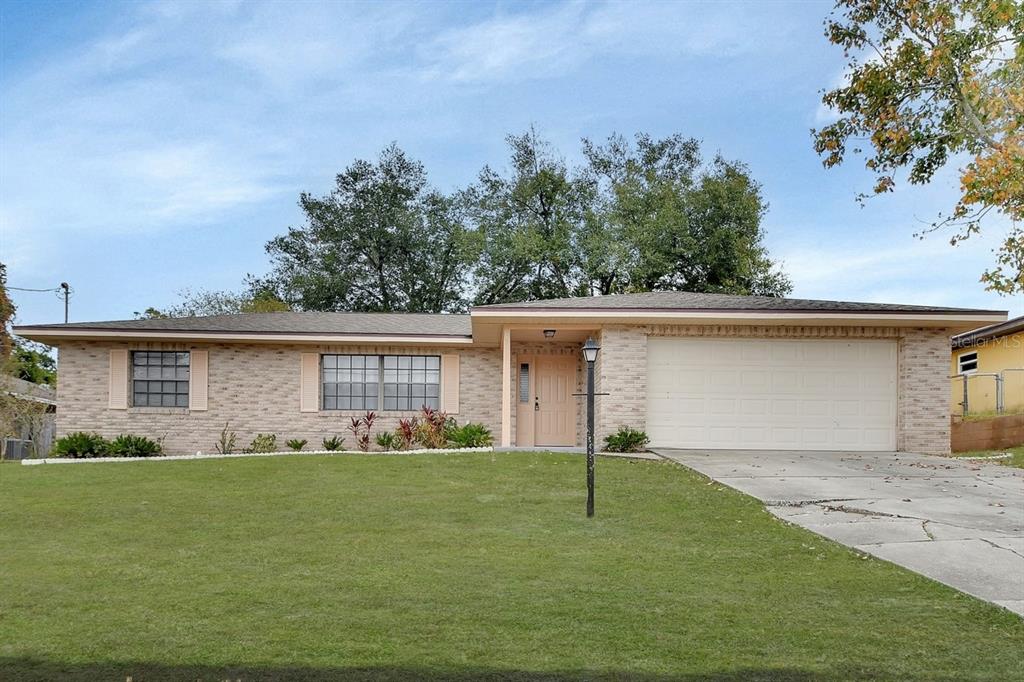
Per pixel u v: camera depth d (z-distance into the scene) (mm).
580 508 10969
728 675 5129
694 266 35281
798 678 5090
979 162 15852
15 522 10227
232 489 12523
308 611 6457
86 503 11445
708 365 17500
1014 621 6117
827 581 7336
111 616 6355
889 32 18094
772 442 17422
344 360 20656
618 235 35312
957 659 5414
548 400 20594
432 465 14750
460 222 38969
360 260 39812
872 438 17516
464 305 39531
